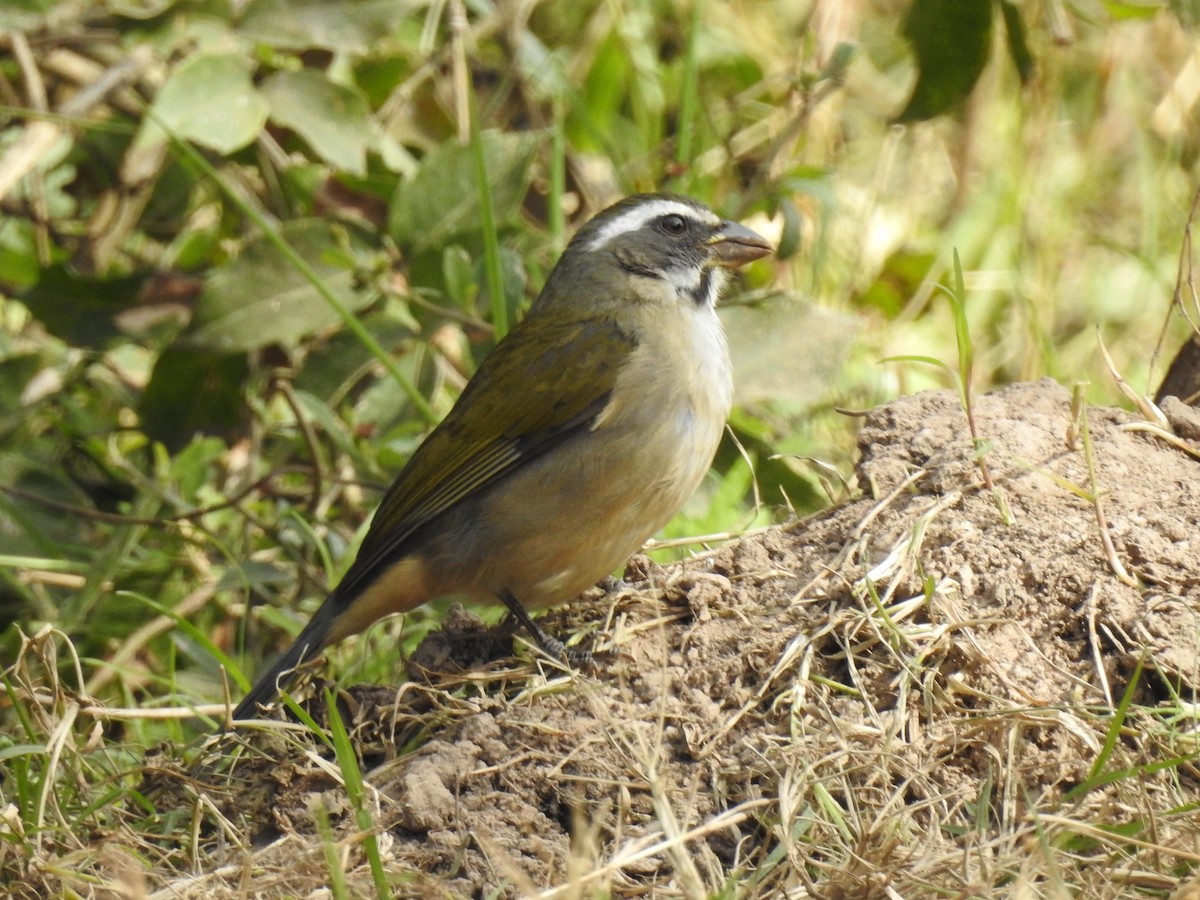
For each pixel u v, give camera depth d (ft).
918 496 29.37
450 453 31.32
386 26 40.32
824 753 24.93
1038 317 46.96
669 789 24.99
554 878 23.95
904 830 23.30
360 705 28.22
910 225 49.80
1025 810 23.62
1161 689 25.64
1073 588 27.09
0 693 36.52
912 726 25.62
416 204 40.98
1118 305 48.49
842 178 49.90
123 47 42.80
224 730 27.45
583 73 50.26
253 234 44.91
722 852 24.16
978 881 21.90
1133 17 42.37
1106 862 22.24
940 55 40.22
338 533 42.42
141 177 43.80
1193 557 27.30
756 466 38.52
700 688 26.91
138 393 45.91
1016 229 49.70
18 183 45.11
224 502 39.55
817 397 38.55
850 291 48.01
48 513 42.52
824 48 47.91
